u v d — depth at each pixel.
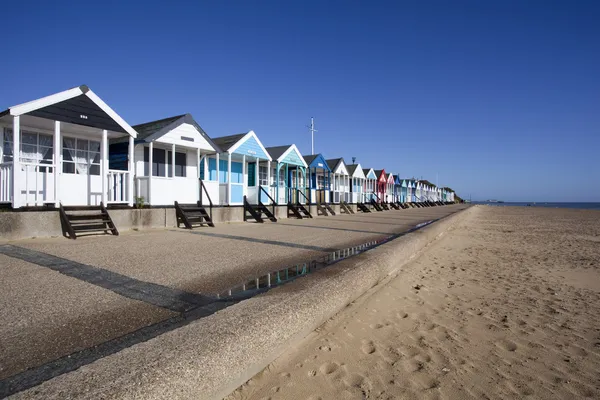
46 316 3.36
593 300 5.12
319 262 6.06
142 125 14.36
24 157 10.08
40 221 8.34
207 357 2.12
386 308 4.42
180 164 14.55
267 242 8.59
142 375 1.82
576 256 9.02
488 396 2.59
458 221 19.73
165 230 10.93
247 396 2.41
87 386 1.70
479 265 7.58
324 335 3.48
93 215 9.28
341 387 2.61
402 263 7.01
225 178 18.06
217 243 8.27
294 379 2.66
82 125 9.74
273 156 19.41
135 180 12.33
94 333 2.98
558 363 3.15
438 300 4.92
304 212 19.53
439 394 2.59
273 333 2.73
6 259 5.91
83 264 5.62
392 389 2.62
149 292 4.19
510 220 25.72
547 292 5.51
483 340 3.62
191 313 3.50
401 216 22.83
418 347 3.38
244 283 4.63
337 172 27.23
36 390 1.67
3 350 2.64
